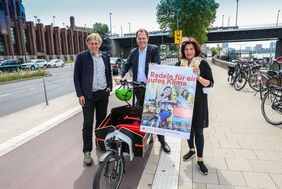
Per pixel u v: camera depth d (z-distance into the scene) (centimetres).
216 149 430
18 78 2077
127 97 379
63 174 370
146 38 405
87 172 374
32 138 514
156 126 338
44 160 414
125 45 7162
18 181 353
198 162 362
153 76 339
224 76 1619
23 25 5066
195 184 328
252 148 431
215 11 4450
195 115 349
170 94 334
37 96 1152
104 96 412
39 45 5516
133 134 330
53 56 5859
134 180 349
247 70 1023
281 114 570
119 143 313
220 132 512
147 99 341
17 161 412
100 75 402
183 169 368
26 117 697
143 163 395
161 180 340
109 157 291
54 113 738
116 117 411
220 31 5472
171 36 4369
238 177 342
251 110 680
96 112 432
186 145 456
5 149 461
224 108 709
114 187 316
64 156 429
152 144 464
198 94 345
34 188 336
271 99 571
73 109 762
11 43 4734
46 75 2403
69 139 505
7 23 4559
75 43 6900
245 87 1093
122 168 327
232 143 454
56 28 5981
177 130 332
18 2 5600
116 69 2106
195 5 4034
